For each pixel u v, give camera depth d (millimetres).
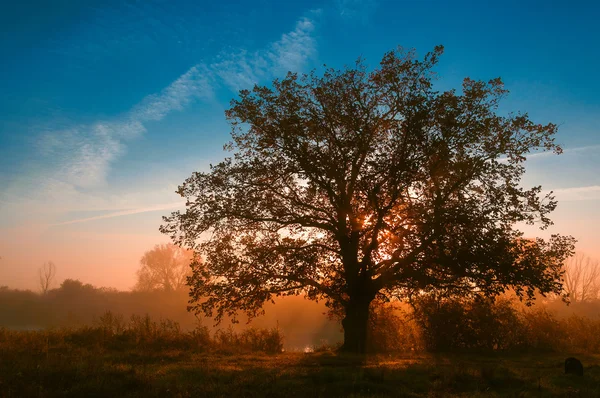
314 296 22953
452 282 21844
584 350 24516
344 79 21969
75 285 80688
